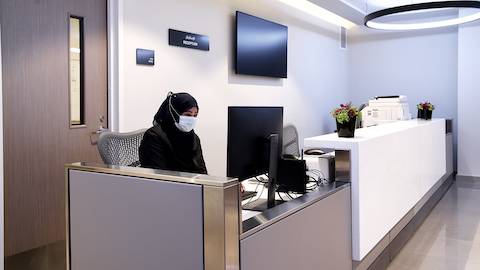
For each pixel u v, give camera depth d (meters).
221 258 1.30
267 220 1.58
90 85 3.48
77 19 3.39
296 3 6.07
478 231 4.14
